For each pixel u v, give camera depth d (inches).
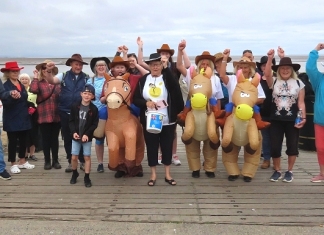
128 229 142.6
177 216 153.6
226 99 216.5
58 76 222.4
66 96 215.3
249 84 187.2
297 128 194.5
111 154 188.7
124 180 204.2
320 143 193.2
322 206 163.8
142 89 187.6
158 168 227.6
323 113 186.9
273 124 200.1
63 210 161.0
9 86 215.2
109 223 147.8
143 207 163.8
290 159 199.0
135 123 195.3
